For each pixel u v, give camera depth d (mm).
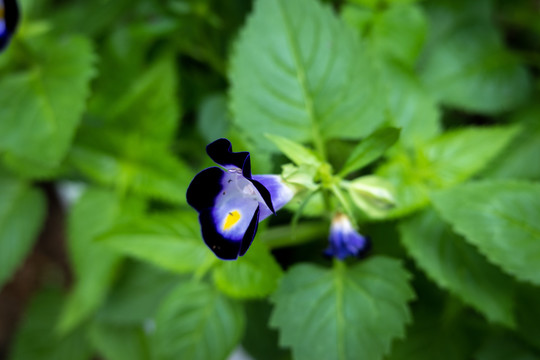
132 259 348
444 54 357
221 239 246
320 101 294
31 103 318
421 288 317
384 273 281
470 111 351
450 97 351
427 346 312
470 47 356
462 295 288
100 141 331
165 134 330
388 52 319
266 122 293
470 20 359
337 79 293
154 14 363
